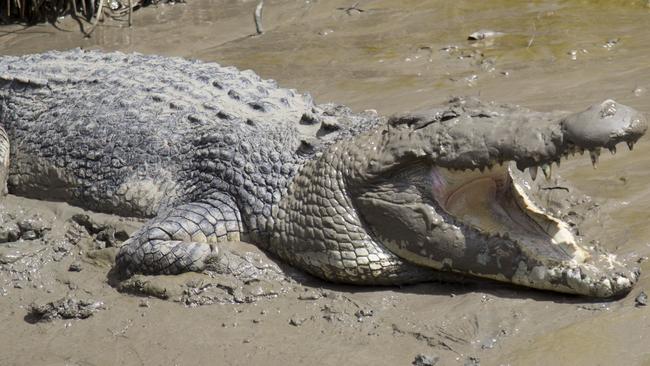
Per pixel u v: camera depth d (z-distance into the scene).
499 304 6.33
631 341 5.74
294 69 12.03
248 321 6.62
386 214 6.70
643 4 12.98
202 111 8.23
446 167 6.37
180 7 14.98
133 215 8.06
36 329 6.80
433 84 11.03
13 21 14.55
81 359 6.34
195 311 6.81
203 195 7.73
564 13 12.97
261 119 7.95
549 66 11.26
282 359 6.09
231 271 7.13
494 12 13.26
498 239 6.41
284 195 7.32
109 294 7.18
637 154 8.57
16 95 9.10
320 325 6.47
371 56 12.18
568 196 7.73
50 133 8.64
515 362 5.72
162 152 8.05
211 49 13.11
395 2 14.07
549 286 6.28
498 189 6.75
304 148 7.39
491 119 6.28
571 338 5.84
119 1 15.02
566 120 5.89
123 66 9.33
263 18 14.17
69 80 9.09
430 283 6.87
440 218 6.54
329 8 14.18
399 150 6.54
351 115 7.87
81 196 8.35
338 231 6.86
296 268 7.26
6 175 8.76
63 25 14.31
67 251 7.81
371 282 6.92
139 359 6.27
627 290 6.18
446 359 5.85
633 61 11.09
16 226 7.96
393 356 5.97
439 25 13.00
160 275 7.15
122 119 8.37
